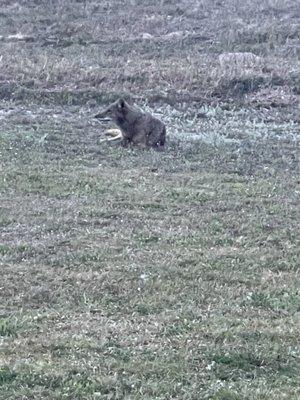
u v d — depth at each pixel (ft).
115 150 52.39
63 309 28.68
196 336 26.55
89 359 24.77
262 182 46.37
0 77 68.49
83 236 36.19
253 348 25.85
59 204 40.60
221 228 38.24
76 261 33.17
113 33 85.51
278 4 94.99
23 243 34.68
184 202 42.09
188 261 33.73
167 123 61.16
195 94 68.08
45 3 95.04
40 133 55.67
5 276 31.27
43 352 25.29
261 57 77.56
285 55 79.97
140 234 36.78
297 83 70.64
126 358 25.02
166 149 53.52
